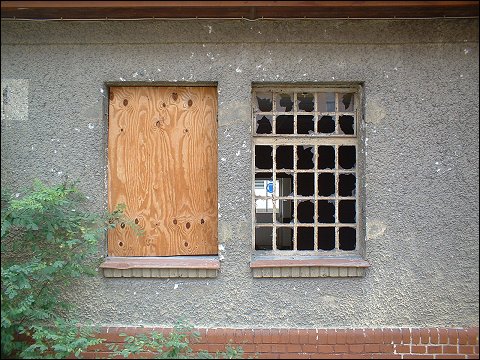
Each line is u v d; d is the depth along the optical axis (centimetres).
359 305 482
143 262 480
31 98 482
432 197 483
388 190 482
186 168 500
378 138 482
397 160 482
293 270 479
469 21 475
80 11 455
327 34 476
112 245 500
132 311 481
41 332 428
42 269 433
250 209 482
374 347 473
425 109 481
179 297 482
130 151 500
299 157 534
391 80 480
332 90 500
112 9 447
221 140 480
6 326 412
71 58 480
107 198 496
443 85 480
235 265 481
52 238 443
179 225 501
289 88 498
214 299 481
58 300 477
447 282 482
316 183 499
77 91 482
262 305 480
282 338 472
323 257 495
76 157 483
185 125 499
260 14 464
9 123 483
